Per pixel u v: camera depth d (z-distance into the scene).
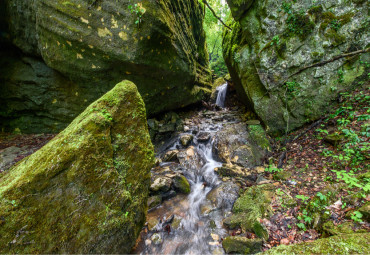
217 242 2.69
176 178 4.13
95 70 4.56
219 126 7.00
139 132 2.27
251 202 3.18
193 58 8.01
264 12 4.83
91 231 1.76
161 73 5.38
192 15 8.27
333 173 3.26
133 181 2.16
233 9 5.23
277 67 4.88
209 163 5.02
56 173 1.60
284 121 5.06
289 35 4.70
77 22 4.03
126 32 4.09
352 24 4.39
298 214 2.64
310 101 4.78
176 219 3.19
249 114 7.40
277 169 3.91
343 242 1.70
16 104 5.46
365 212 2.15
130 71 4.81
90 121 1.81
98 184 1.81
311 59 4.63
